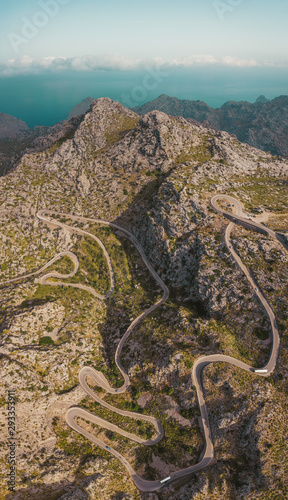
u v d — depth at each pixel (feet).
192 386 432.66
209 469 377.50
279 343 452.76
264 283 512.22
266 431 377.09
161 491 368.48
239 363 443.73
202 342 489.26
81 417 438.40
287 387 407.23
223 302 531.50
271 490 344.90
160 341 506.07
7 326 508.53
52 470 373.81
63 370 477.77
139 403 456.86
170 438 411.54
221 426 396.37
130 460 398.21
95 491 359.87
